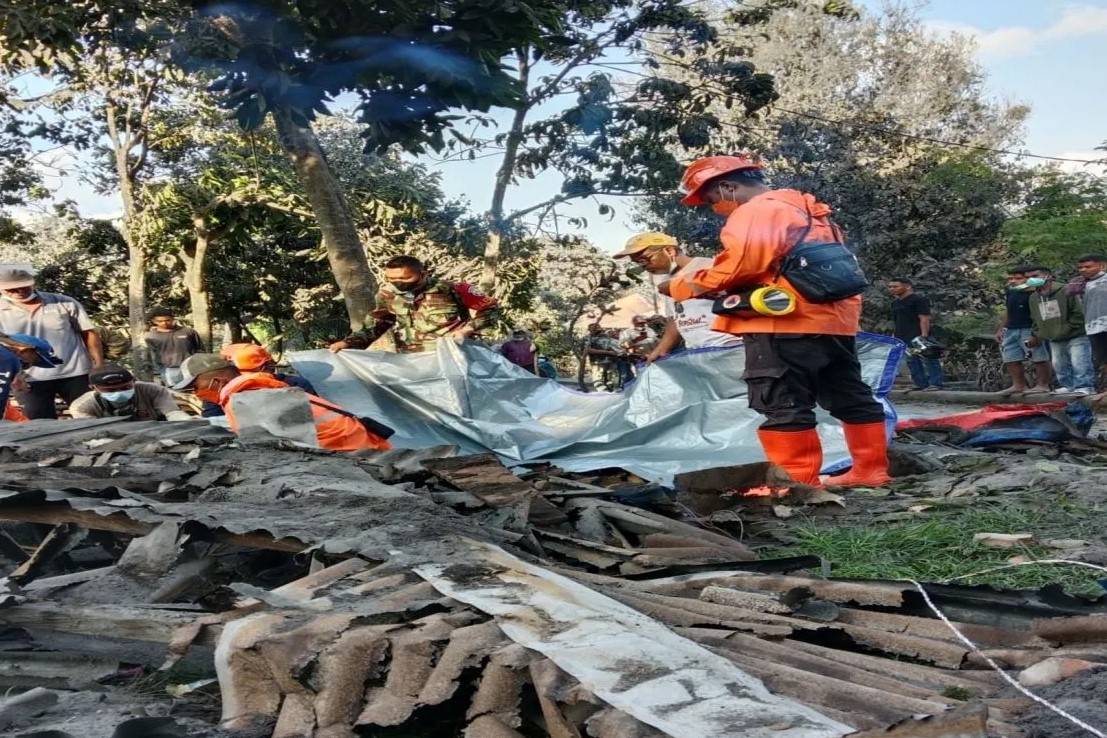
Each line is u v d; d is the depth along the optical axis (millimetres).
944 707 2059
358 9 8750
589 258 24156
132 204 22922
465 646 2350
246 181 22000
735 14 20672
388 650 2426
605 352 16406
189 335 13711
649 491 4535
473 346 6969
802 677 2225
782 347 5273
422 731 2447
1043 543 4000
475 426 6531
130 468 4129
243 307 28969
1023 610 2748
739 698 2002
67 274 28438
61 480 3918
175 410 6855
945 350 16047
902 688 2268
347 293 11102
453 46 8938
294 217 22719
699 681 2084
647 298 25125
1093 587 3359
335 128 23484
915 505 4852
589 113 18734
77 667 2920
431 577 2850
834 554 4051
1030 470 5488
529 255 23312
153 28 9617
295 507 3564
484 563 2971
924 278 23656
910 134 28406
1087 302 12742
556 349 28188
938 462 5980
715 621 2658
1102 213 19328
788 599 2838
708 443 6293
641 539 4008
